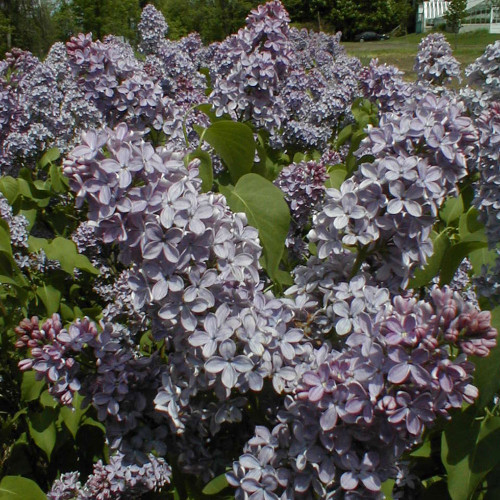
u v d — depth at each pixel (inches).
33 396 19.8
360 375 10.8
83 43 23.0
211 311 12.4
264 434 12.1
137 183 12.2
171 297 12.0
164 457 15.2
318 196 21.3
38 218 31.7
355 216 12.8
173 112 23.7
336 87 39.3
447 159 13.4
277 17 22.3
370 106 37.8
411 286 16.1
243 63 21.8
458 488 13.2
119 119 23.7
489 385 13.0
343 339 13.4
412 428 10.5
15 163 32.8
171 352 14.1
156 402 12.7
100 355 13.3
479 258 19.7
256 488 11.7
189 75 41.4
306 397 11.2
